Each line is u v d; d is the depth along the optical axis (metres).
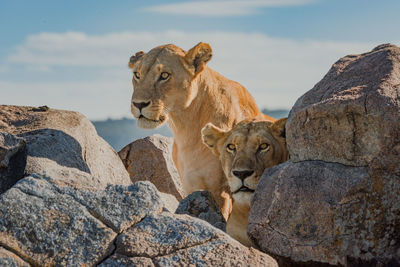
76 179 9.95
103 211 9.41
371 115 10.20
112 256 8.98
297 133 10.99
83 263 8.88
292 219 10.42
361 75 11.48
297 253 10.30
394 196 10.05
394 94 10.30
